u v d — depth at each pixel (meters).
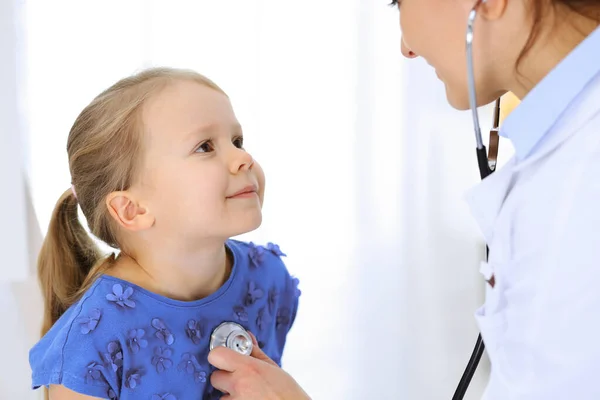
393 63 1.52
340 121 1.52
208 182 0.82
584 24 0.64
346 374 1.63
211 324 0.89
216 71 1.42
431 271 1.63
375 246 1.59
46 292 1.01
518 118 0.65
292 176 1.52
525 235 0.63
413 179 1.58
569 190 0.59
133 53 1.36
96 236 0.94
